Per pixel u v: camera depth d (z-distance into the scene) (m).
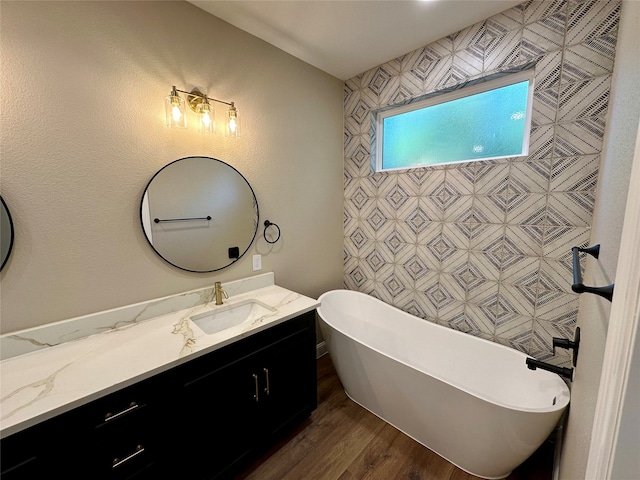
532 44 1.50
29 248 1.14
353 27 1.71
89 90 1.24
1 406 0.85
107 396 0.96
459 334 1.88
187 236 1.62
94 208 1.29
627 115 0.67
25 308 1.15
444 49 1.82
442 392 1.40
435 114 2.06
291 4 1.51
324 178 2.40
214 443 1.29
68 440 0.90
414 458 1.53
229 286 1.82
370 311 2.40
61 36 1.15
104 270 1.34
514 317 1.73
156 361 1.09
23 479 0.83
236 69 1.73
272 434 1.55
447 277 2.01
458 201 1.89
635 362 0.30
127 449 1.03
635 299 0.29
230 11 1.57
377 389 1.73
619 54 1.05
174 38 1.47
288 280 2.22
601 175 1.16
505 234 1.71
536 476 1.41
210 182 1.68
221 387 1.28
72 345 1.21
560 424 1.52
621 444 0.31
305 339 1.67
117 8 1.28
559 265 1.53
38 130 1.13
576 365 1.12
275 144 2.00
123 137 1.35
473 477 1.42
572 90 1.40
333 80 2.36
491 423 1.28
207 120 1.55
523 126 1.69
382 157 2.40
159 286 1.54
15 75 1.07
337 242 2.62
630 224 0.34
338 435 1.68
